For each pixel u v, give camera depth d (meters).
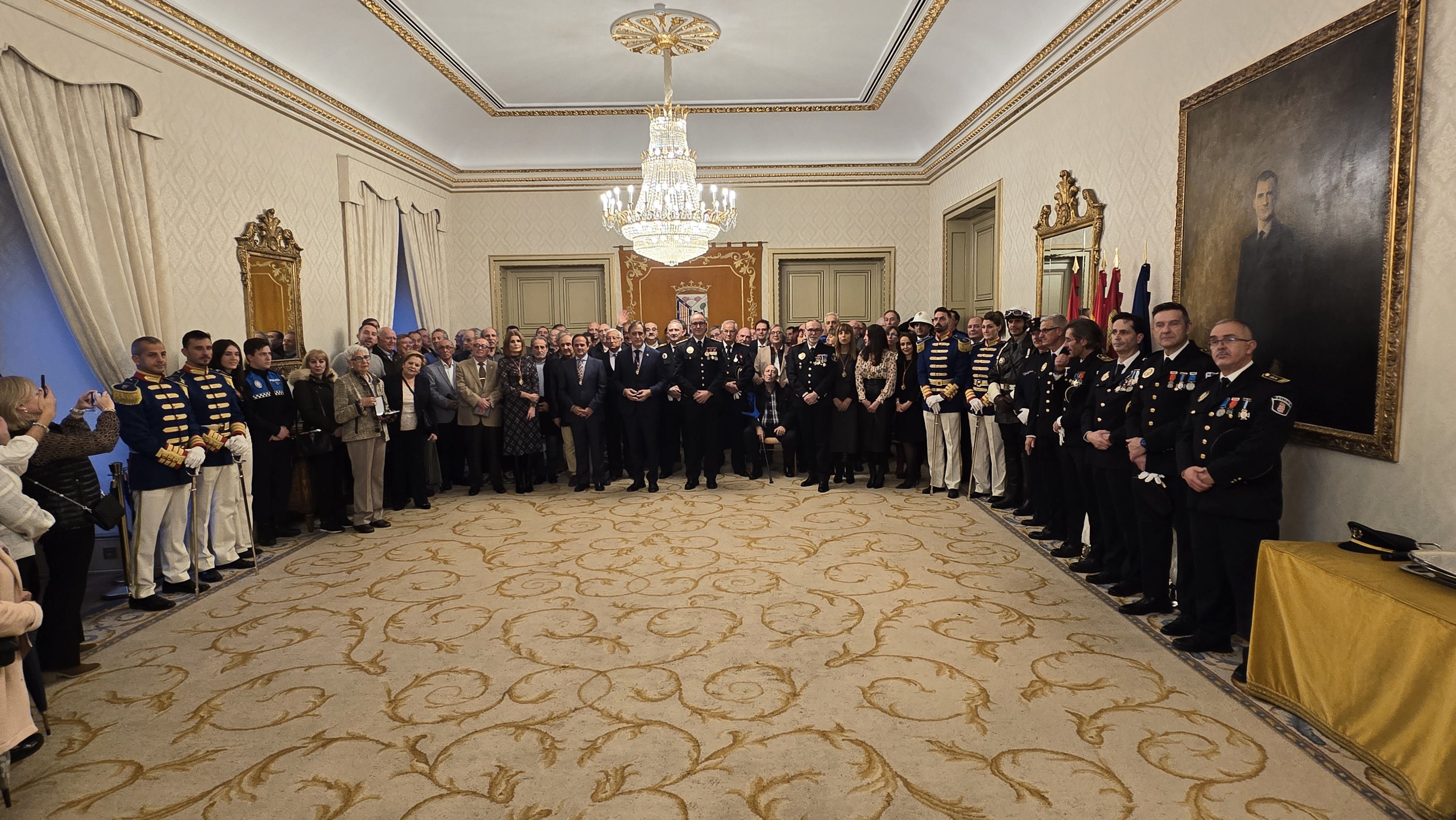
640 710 3.02
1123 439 4.02
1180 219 4.41
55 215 4.25
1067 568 4.65
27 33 4.09
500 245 10.20
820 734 2.82
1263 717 2.88
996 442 6.23
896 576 4.53
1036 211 6.59
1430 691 2.29
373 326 6.57
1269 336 3.70
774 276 10.24
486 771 2.63
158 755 2.76
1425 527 2.93
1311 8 3.46
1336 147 3.28
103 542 4.87
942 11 6.21
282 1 5.60
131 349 4.57
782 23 6.45
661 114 6.91
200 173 5.36
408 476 6.43
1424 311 2.92
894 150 9.98
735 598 4.22
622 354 6.91
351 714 3.03
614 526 5.77
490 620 3.96
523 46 6.88
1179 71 4.48
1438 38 2.84
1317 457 3.49
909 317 10.27
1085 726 2.84
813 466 7.11
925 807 2.39
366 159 7.78
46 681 3.33
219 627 3.92
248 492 5.18
